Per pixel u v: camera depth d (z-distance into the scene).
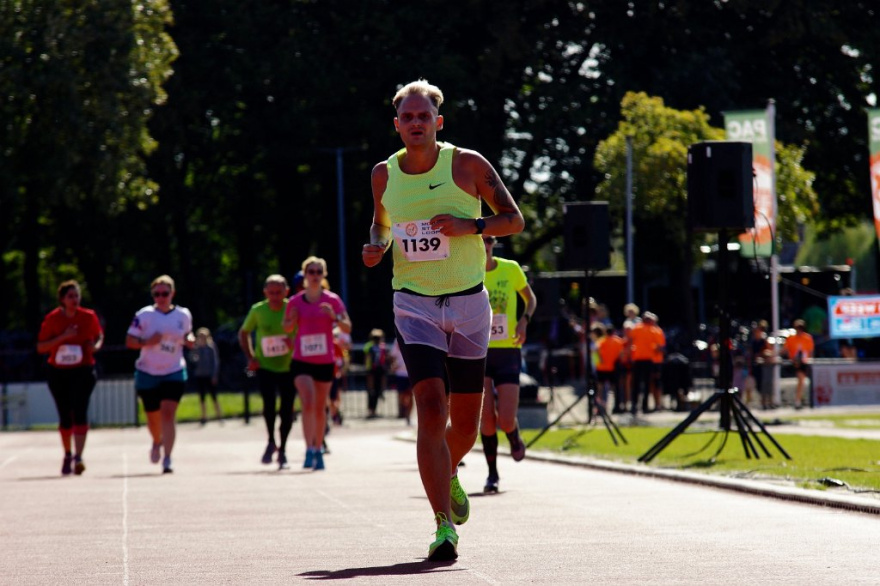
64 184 69.12
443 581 11.19
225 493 21.27
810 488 18.89
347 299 96.50
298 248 101.69
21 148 69.94
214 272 124.06
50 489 23.31
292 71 87.69
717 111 86.50
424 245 12.50
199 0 88.19
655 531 14.80
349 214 104.44
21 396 62.94
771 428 38.91
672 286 93.56
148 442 46.16
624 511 17.12
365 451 35.19
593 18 90.81
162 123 85.19
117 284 110.88
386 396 73.56
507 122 93.56
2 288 98.94
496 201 12.67
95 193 69.69
